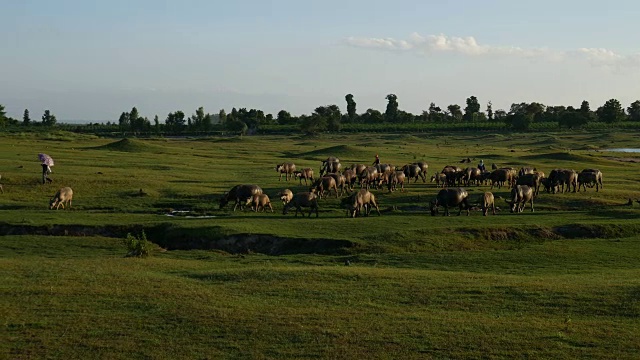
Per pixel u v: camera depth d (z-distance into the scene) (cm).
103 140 12694
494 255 2897
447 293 2031
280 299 1958
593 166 7906
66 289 2014
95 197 4722
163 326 1705
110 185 5194
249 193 4256
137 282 2128
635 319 1759
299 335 1645
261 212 4175
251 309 1848
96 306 1858
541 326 1705
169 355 1525
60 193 4256
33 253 2919
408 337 1633
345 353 1537
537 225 3509
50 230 3441
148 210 4306
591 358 1495
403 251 3045
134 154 8362
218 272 2319
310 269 2369
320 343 1594
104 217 3747
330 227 3434
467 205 3966
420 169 5944
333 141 15338
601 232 3484
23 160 6688
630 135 17050
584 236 3447
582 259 2830
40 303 1872
